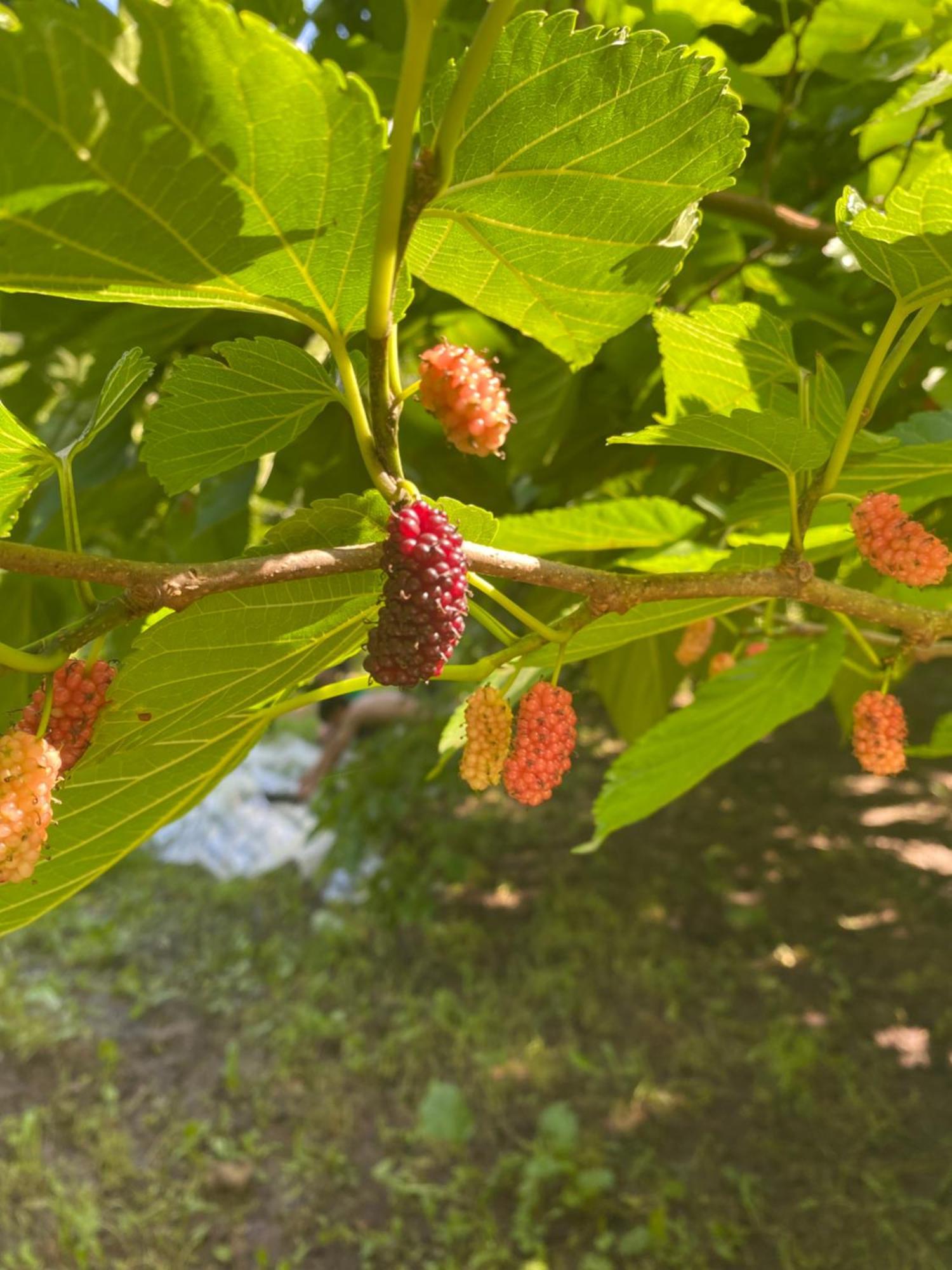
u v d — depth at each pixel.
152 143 0.12
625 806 0.31
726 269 0.46
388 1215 0.74
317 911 1.16
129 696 0.16
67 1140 0.80
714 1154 0.78
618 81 0.15
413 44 0.11
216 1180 0.76
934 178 0.15
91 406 0.43
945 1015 0.92
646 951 1.04
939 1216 0.71
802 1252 0.69
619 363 0.44
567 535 0.30
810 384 0.22
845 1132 0.79
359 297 0.15
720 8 0.38
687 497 0.48
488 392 0.15
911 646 0.20
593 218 0.17
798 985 0.98
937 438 0.26
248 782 1.43
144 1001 0.98
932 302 0.17
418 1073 0.88
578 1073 0.87
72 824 0.18
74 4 0.11
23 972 1.02
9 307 0.38
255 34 0.11
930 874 1.17
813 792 1.40
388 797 1.08
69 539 0.15
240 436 0.17
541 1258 0.70
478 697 0.17
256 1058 0.90
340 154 0.13
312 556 0.14
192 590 0.14
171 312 0.37
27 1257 0.68
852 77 0.38
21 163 0.12
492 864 1.23
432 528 0.14
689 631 0.36
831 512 0.28
